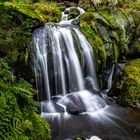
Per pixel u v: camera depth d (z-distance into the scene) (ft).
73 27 24.76
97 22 25.62
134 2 33.86
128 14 29.50
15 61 18.90
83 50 23.41
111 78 24.90
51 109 19.75
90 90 22.95
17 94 14.79
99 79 24.14
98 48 24.26
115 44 25.85
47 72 21.38
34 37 21.09
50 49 21.67
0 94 13.94
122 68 24.40
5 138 12.22
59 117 18.89
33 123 14.73
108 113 19.81
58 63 22.03
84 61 23.39
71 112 19.47
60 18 26.91
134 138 16.17
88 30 24.71
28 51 20.07
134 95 21.09
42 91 20.98
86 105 20.49
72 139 15.99
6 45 18.35
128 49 26.94
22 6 22.90
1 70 15.96
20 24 20.59
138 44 26.25
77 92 22.66
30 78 19.99
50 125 17.76
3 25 19.12
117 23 26.94
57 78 21.98
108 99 22.59
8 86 14.94
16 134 12.76
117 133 16.79
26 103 15.12
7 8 20.12
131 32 28.32
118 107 20.99
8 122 12.98
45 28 22.54
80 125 17.83
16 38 19.17
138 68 23.21
